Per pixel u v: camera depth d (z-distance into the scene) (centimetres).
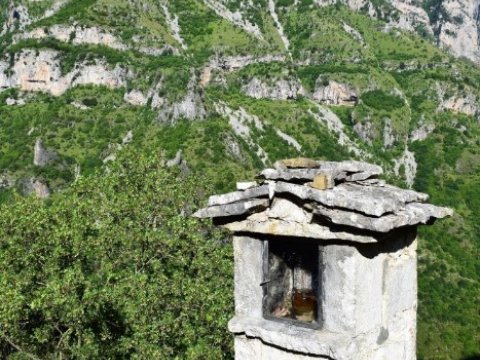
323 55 15350
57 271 1447
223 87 12781
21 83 12088
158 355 1268
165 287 1473
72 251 1487
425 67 14938
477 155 11000
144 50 12481
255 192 580
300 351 551
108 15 13312
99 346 1295
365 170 625
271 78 12825
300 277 605
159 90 10388
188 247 1588
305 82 13788
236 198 595
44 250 1499
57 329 1364
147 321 1362
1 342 1430
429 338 5159
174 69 10706
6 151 9381
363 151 11200
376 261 563
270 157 9506
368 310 555
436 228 7256
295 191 555
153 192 1720
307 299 591
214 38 14275
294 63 15188
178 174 1973
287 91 12744
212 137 8650
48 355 1407
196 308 1444
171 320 1371
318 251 563
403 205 578
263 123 10769
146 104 10400
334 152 10562
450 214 604
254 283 594
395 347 580
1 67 12288
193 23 14725
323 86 13400
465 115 13400
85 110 10688
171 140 8675
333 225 543
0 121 10925
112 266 1494
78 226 1505
